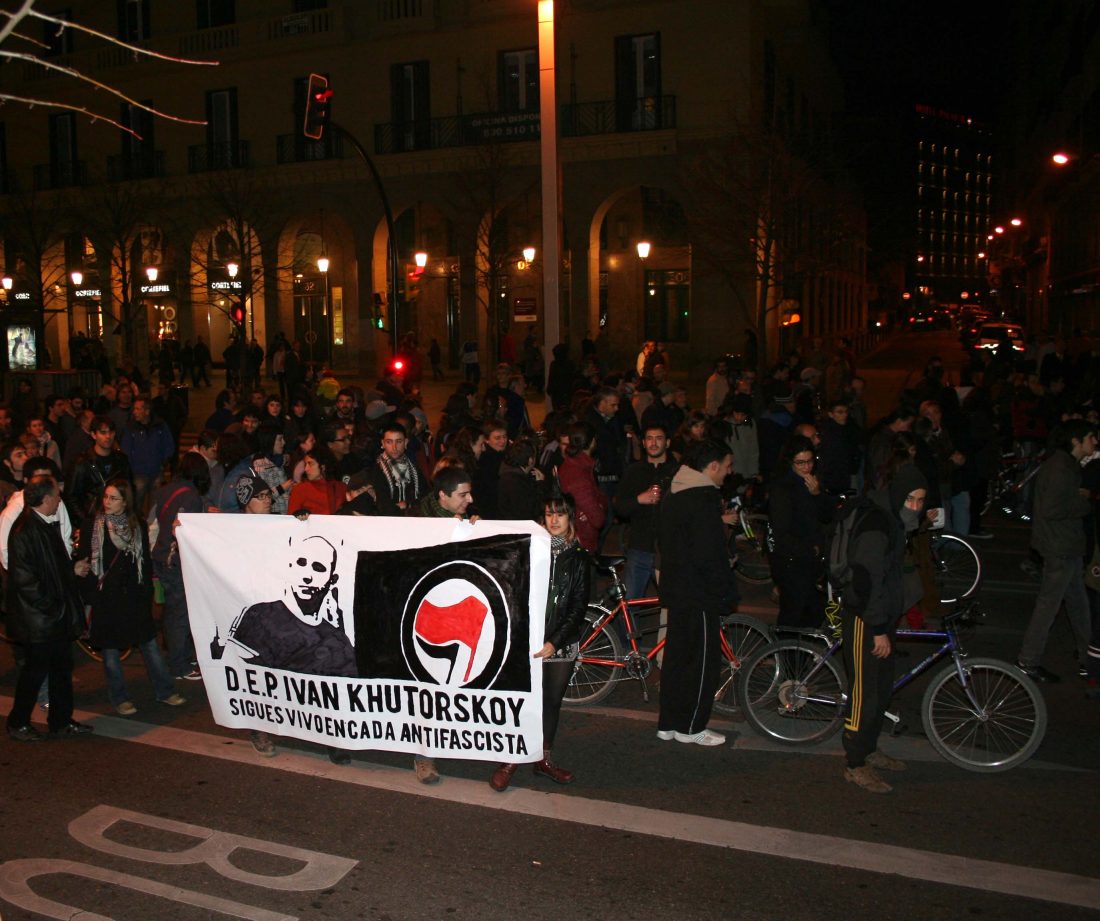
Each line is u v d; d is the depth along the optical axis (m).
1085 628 7.79
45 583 6.80
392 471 8.52
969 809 5.77
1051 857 5.21
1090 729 6.92
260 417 11.88
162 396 17.64
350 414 12.03
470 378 31.16
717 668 6.62
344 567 6.23
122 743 6.96
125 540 7.34
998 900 4.82
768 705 6.88
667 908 4.78
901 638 6.51
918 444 10.41
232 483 8.50
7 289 39.16
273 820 5.75
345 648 6.24
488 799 5.98
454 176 32.22
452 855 5.31
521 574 5.88
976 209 145.25
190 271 37.62
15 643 6.89
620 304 36.94
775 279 25.12
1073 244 42.06
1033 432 15.43
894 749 6.63
